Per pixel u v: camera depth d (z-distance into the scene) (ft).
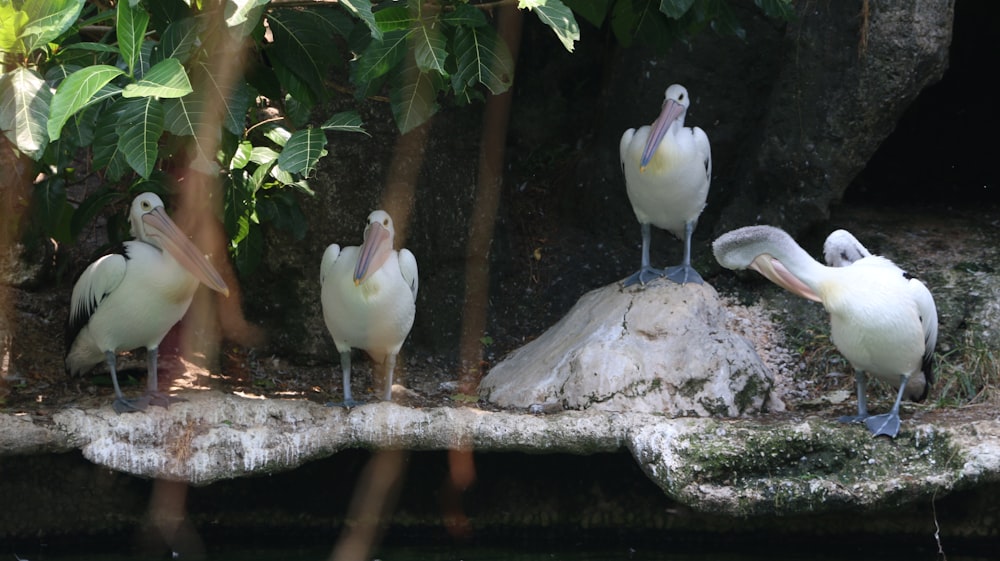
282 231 42.91
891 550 35.14
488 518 36.83
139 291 34.65
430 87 32.12
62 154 33.06
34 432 32.09
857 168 44.21
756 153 45.34
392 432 34.45
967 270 43.14
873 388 39.14
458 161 46.01
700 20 36.99
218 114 30.42
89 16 36.86
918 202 51.34
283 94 41.63
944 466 32.42
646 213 41.32
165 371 41.37
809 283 34.14
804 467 32.94
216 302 43.21
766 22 45.65
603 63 51.65
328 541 36.68
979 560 34.30
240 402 34.99
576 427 34.14
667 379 36.68
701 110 46.62
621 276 47.16
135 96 27.48
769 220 45.24
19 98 28.45
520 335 46.34
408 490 36.76
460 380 43.45
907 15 41.70
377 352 37.47
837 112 43.45
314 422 35.09
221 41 30.48
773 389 37.88
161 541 35.96
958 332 40.60
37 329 41.93
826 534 35.50
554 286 47.52
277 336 43.50
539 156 51.55
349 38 32.99
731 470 32.58
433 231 45.11
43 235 42.57
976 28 53.72
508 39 50.65
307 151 29.89
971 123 54.70
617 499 36.55
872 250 45.47
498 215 47.70
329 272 36.06
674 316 38.01
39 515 35.01
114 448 32.89
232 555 34.94
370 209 43.88
